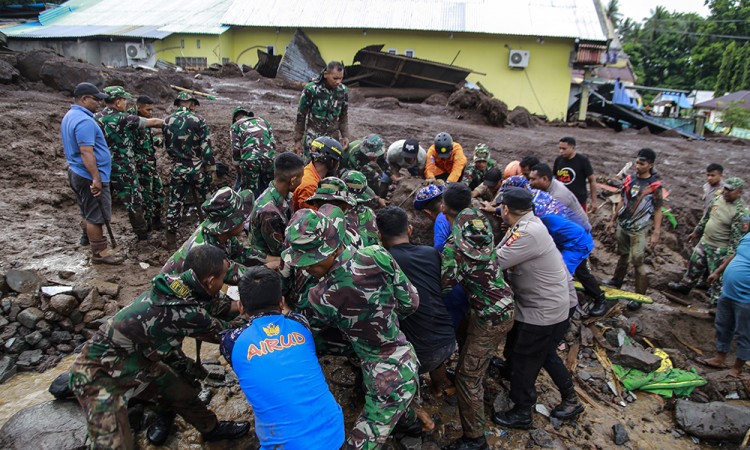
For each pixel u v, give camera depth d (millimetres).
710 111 33406
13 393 3902
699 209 8555
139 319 2742
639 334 5391
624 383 4695
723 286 4895
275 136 9812
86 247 5820
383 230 3533
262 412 2607
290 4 24031
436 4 23703
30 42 21953
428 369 3428
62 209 6887
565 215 4816
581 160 6461
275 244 3965
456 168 6285
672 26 52500
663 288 6727
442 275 3436
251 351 2648
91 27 23203
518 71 22469
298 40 21922
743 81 40031
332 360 4477
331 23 22359
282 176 3980
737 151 14578
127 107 10016
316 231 2596
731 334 5000
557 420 4059
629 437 4070
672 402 4594
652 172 5879
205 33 22172
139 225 6016
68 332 4562
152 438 3453
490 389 4352
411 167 6891
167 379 3102
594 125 20219
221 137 8953
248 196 4430
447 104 16828
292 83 18641
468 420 3533
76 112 5062
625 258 6172
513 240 3600
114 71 12758
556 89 22422
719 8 47688
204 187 6027
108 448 2713
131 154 5848
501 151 11742
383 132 11984
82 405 2795
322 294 2738
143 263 5609
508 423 3912
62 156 8000
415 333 3383
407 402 2840
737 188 5914
